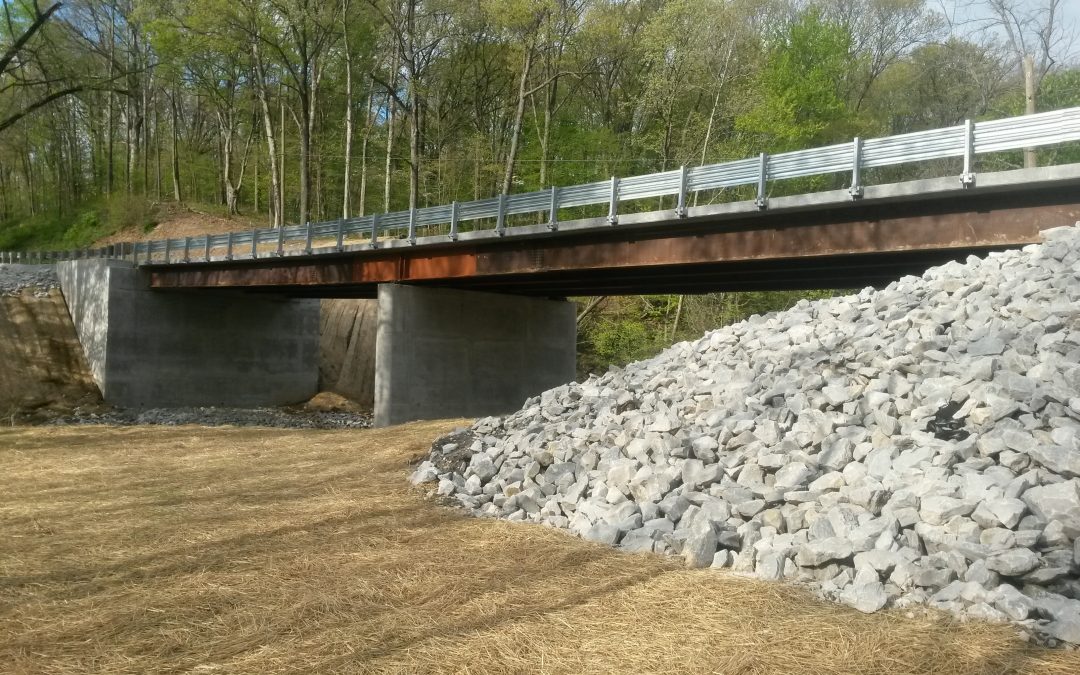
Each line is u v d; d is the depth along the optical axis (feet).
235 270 85.97
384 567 19.04
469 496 26.76
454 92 135.95
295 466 35.01
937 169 102.68
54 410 86.89
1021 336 22.57
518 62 115.85
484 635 14.46
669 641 13.91
